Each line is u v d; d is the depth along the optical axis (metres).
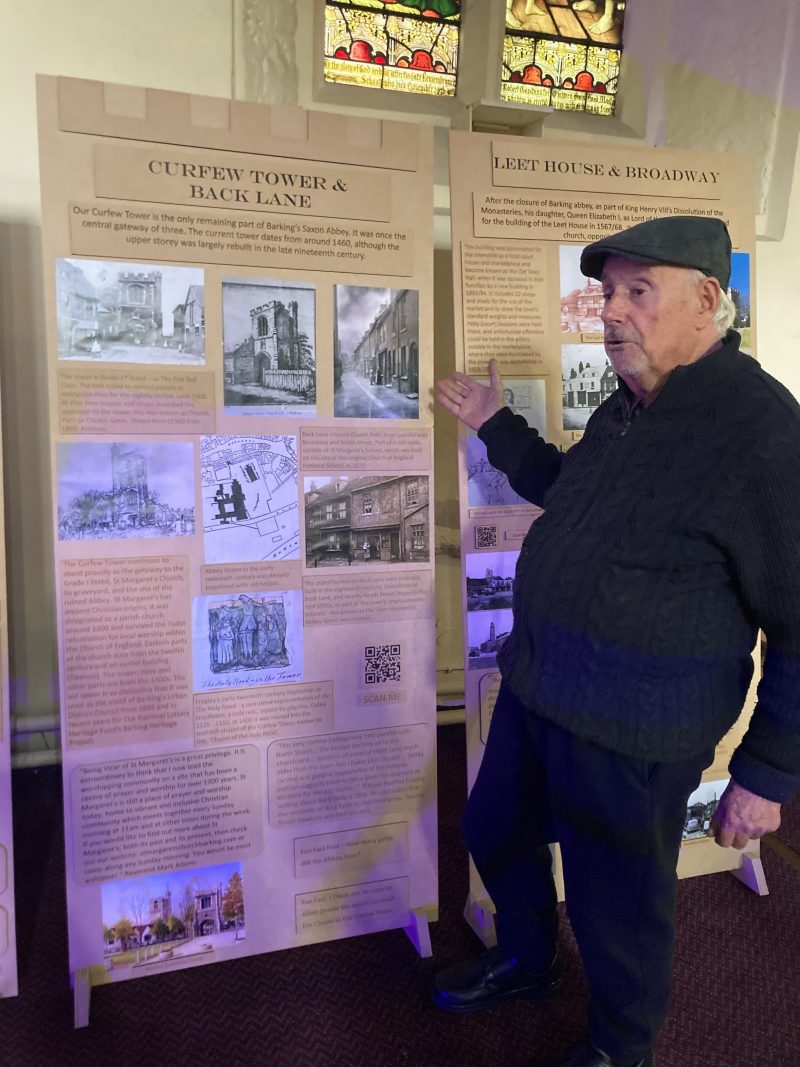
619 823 1.14
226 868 1.57
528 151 1.70
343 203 1.53
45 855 2.00
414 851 1.68
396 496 1.62
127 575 1.46
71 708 1.46
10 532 2.28
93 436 1.42
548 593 1.17
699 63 2.65
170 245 1.43
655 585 1.07
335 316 1.54
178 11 2.18
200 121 1.42
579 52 2.70
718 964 1.68
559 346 1.74
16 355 2.21
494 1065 1.40
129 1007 1.52
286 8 2.29
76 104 1.36
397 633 1.64
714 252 1.10
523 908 1.45
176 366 1.45
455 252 1.67
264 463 1.52
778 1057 1.44
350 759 1.62
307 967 1.66
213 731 1.53
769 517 0.99
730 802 1.11
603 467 1.16
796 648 1.03
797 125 2.67
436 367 2.63
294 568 1.55
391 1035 1.47
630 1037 1.22
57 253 1.37
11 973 1.52
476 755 1.76
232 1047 1.43
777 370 2.86
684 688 1.09
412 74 2.56
